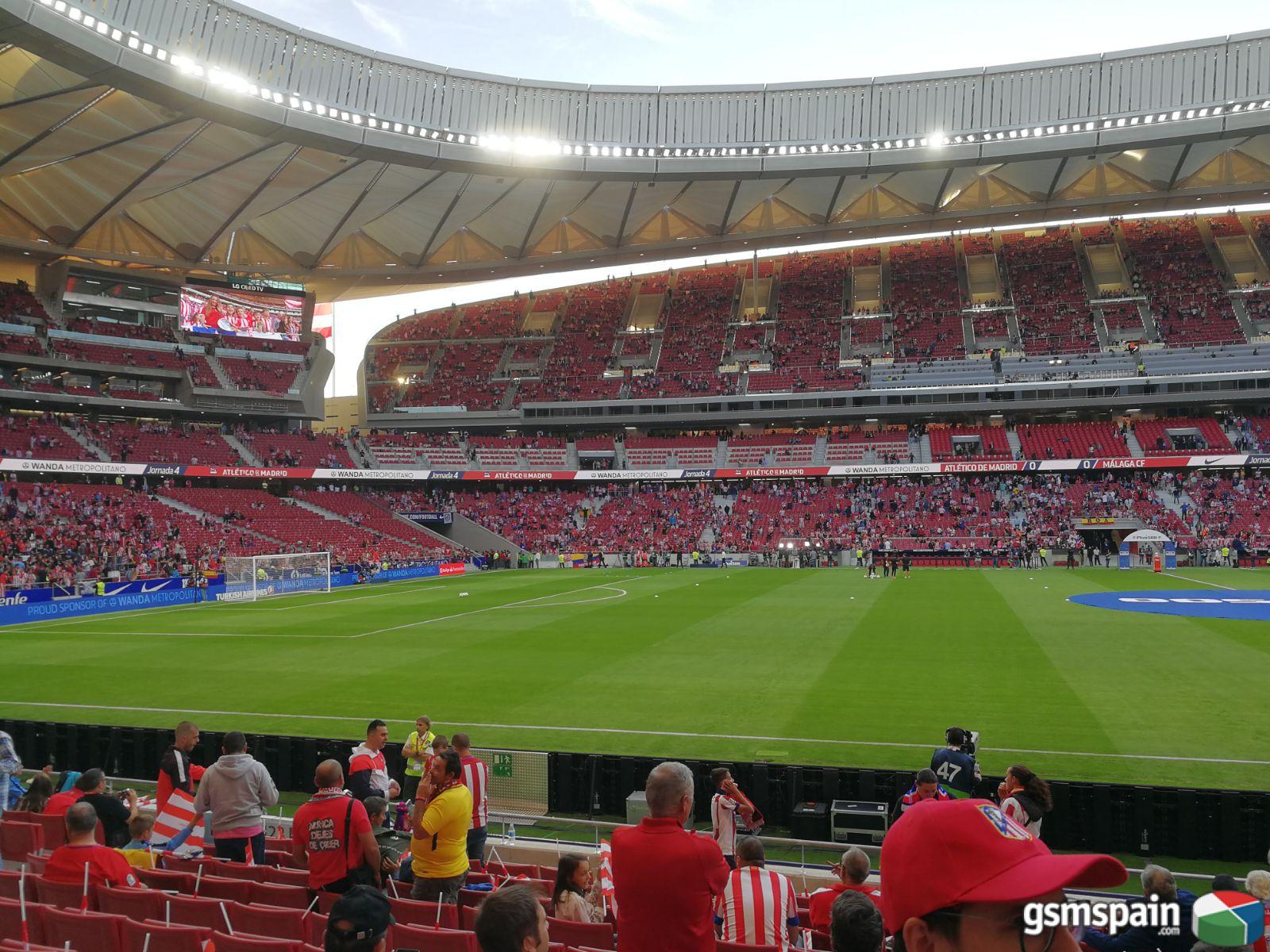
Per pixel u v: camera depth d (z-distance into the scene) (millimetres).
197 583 47562
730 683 22641
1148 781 14211
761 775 13461
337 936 3146
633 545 72312
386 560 61562
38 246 61500
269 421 75688
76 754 16922
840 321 83438
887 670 23766
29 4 35438
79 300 66000
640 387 81500
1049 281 81312
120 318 68438
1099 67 57781
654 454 78938
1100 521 65062
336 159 55375
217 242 67688
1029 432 73188
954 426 77125
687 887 4754
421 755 13070
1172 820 12070
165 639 32844
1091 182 70438
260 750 15914
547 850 11633
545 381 84125
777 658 26141
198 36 44000
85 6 39062
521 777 14141
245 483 71562
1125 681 21719
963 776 10406
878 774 13016
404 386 86000
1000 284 82812
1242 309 74188
